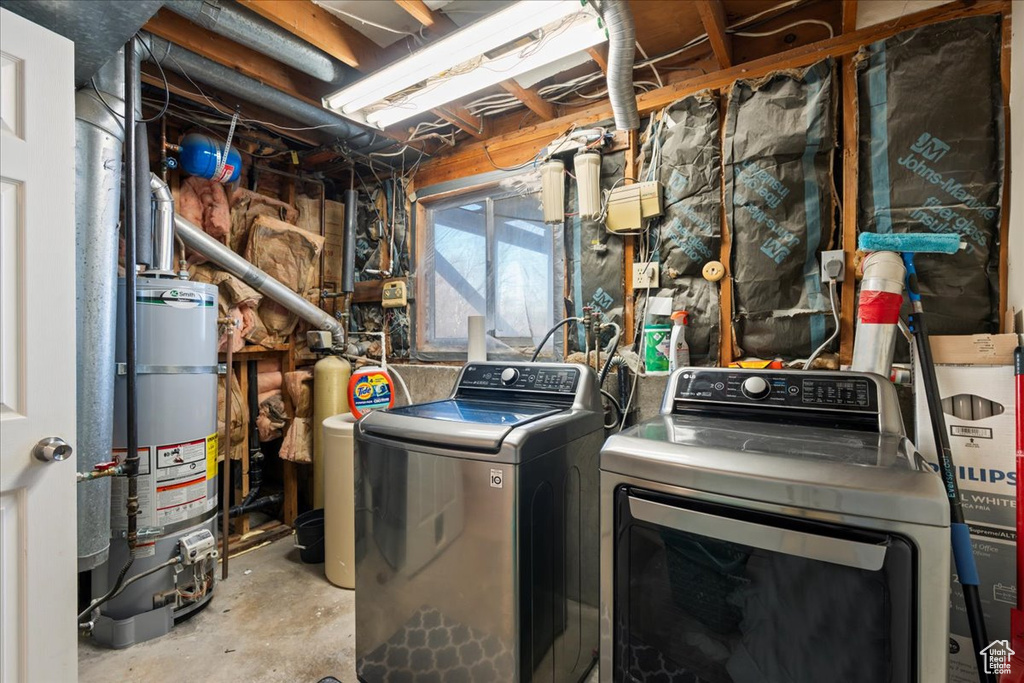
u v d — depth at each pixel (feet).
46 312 3.98
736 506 3.16
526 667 4.41
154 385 6.41
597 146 7.41
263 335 9.28
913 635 2.71
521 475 4.33
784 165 6.05
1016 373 4.25
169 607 6.39
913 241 4.64
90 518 5.36
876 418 4.08
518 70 6.44
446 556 4.64
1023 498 4.07
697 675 3.38
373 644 5.23
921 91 5.27
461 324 9.59
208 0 5.64
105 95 5.70
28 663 3.84
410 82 6.62
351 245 10.57
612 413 7.00
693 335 6.66
